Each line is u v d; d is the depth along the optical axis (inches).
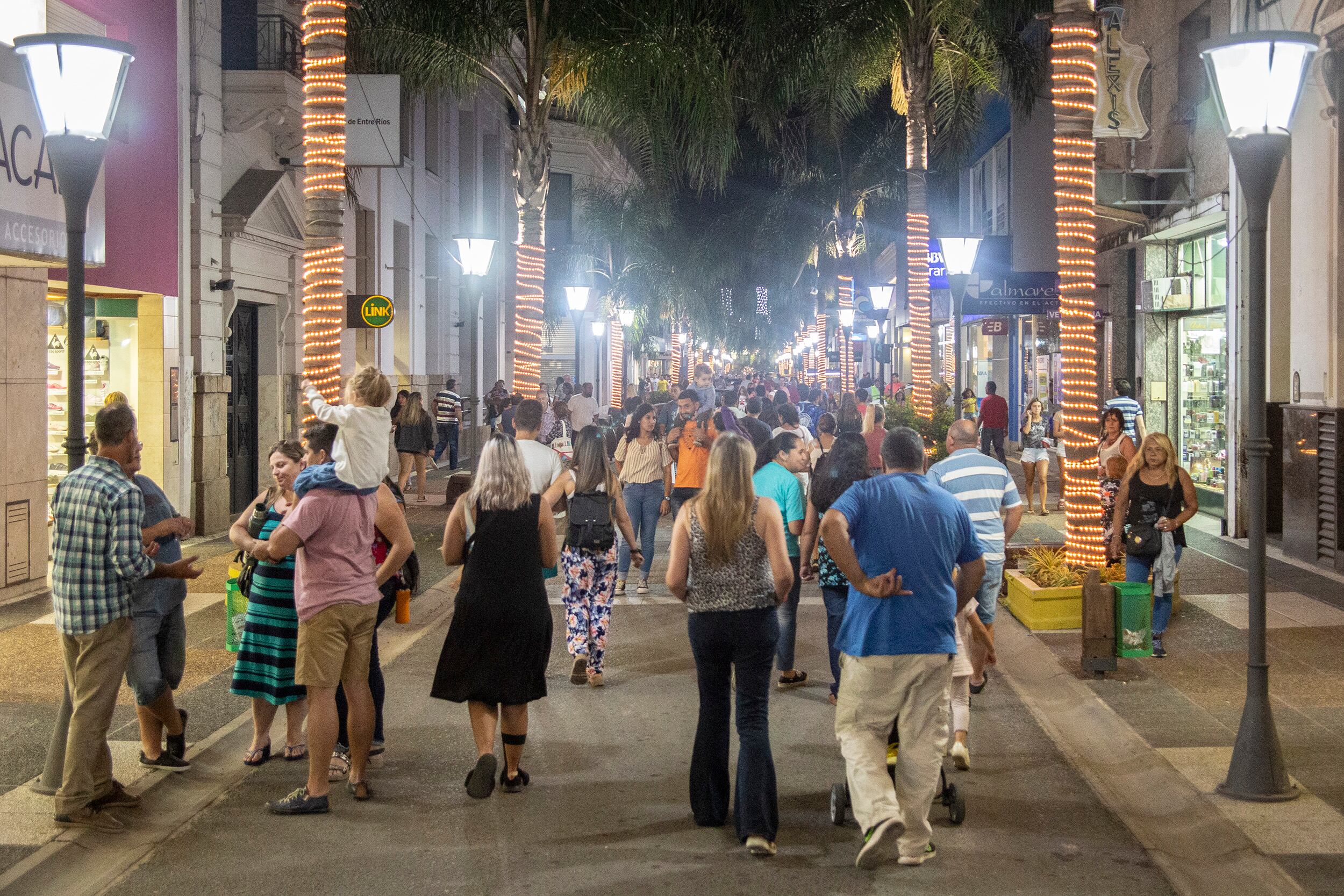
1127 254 832.9
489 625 242.4
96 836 222.8
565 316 1615.4
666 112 730.8
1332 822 226.2
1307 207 538.3
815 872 208.8
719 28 766.5
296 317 775.1
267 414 758.5
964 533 220.4
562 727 303.0
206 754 275.4
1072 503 436.8
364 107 610.2
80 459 243.1
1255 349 246.4
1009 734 295.7
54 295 565.3
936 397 957.2
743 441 226.8
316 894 199.8
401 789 253.9
